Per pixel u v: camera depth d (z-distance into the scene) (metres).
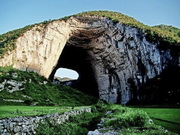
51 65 74.62
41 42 71.81
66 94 61.50
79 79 102.38
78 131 14.48
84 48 82.50
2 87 45.09
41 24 76.38
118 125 13.76
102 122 16.73
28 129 9.99
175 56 66.00
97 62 83.62
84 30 77.69
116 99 78.75
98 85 86.00
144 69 71.44
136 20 91.06
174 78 63.88
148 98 66.62
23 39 68.81
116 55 76.75
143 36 72.62
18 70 61.16
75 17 78.00
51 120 13.02
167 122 15.37
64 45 78.75
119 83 78.75
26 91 48.09
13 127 8.86
